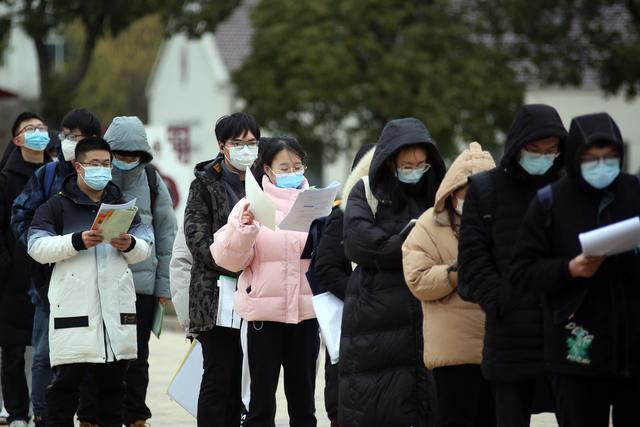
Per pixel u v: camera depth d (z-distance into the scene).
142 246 17.89
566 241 12.86
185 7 59.44
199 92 102.25
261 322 17.27
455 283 14.68
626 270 12.56
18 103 45.69
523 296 13.69
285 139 18.17
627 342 12.48
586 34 62.12
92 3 56.91
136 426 20.88
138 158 20.36
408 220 15.55
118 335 17.73
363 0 63.59
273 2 66.25
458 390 15.12
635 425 12.65
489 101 63.38
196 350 18.83
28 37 59.41
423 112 63.19
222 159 18.41
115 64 102.38
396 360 15.26
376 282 15.41
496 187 14.05
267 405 17.27
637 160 91.94
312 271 16.97
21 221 19.42
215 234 17.19
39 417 20.33
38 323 20.22
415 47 63.75
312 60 63.94
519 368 13.66
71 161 19.62
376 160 15.48
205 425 17.72
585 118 12.70
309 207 16.88
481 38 66.38
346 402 15.53
